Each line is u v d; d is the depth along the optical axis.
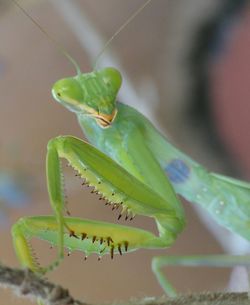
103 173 0.11
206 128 0.14
